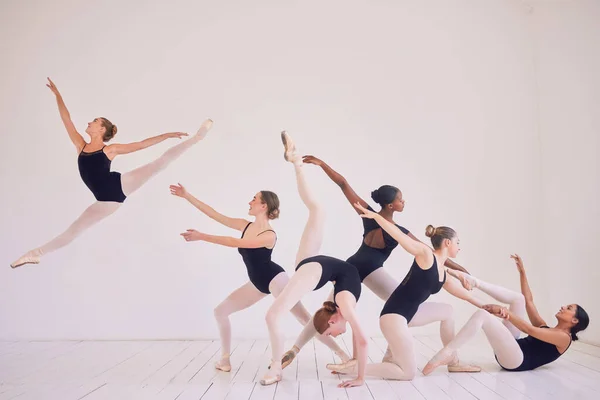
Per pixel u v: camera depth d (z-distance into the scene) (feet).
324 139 19.60
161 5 19.80
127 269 18.79
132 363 14.76
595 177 16.75
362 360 12.03
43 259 18.71
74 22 19.54
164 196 19.06
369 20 20.11
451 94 20.02
